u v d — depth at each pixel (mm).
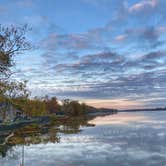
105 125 92125
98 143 44719
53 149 39781
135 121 116188
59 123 110500
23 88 47406
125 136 53656
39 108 128625
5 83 43812
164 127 75250
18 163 29797
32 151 38562
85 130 72688
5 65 41562
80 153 35156
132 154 33312
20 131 72750
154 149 36562
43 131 73000
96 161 29594
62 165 27969
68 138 54375
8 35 41406
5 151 39438
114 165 27547
